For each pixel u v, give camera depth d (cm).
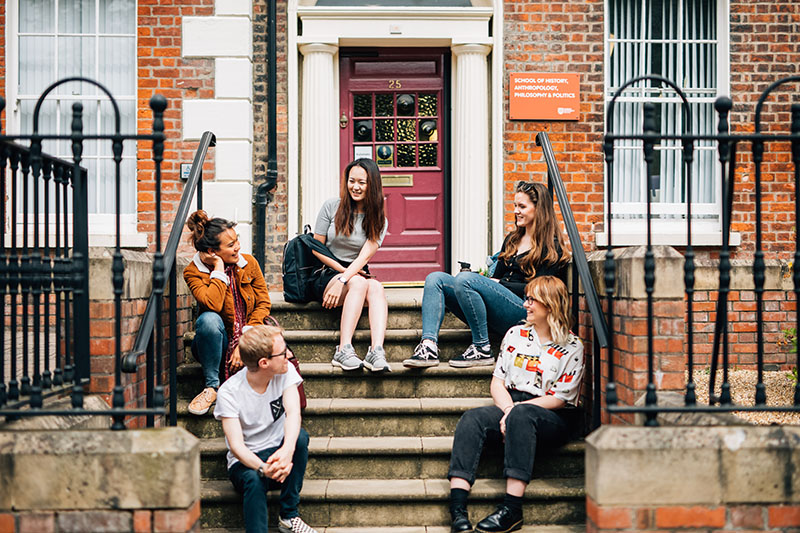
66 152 620
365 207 441
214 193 600
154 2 604
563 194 396
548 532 322
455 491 326
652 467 261
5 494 255
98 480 256
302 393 360
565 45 622
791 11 623
